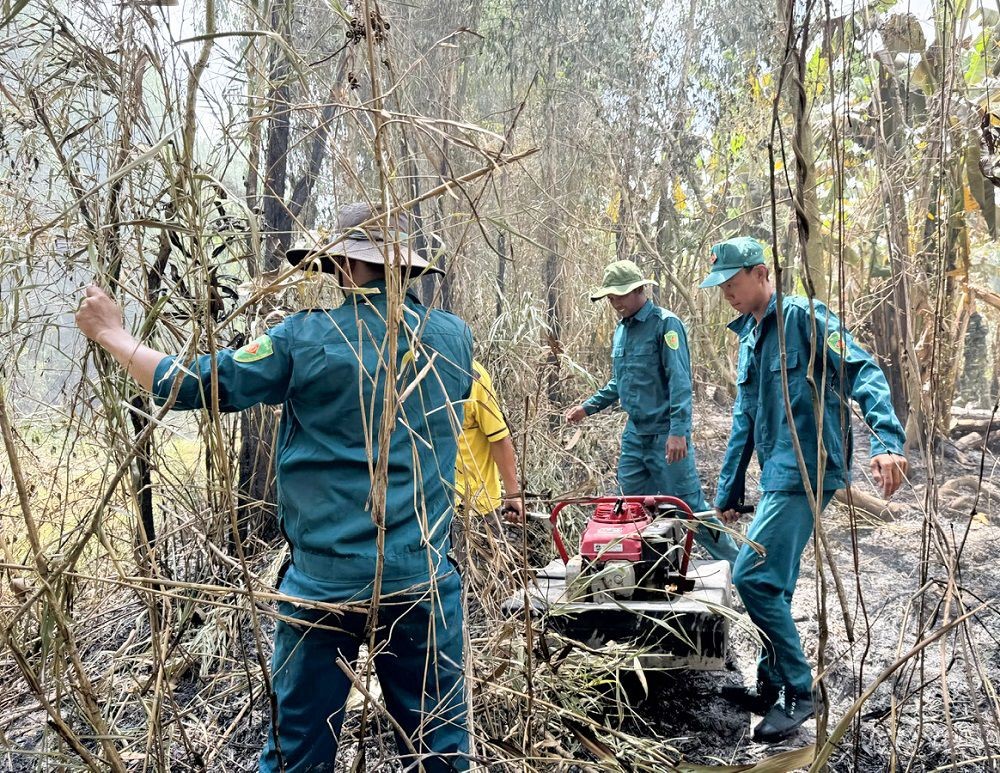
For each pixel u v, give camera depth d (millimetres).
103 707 3145
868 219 5219
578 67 6715
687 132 7375
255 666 3402
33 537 2057
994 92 4062
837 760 3074
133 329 2748
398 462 2355
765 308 3492
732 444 3793
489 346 5324
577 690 3174
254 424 3883
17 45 2471
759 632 3221
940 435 2342
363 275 2420
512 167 5000
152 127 2492
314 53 3064
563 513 4992
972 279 7395
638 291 5008
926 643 1909
